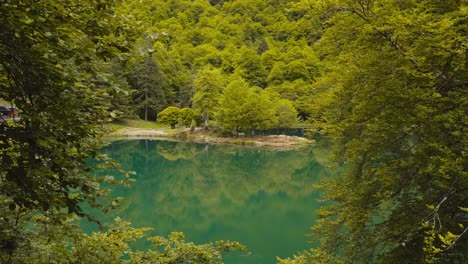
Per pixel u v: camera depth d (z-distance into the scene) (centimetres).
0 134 399
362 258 998
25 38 379
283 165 4059
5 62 397
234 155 4647
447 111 812
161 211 2328
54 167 418
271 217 2239
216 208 2444
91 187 435
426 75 733
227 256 1598
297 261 1002
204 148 5125
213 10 14812
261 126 5694
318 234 1130
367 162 1052
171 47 11069
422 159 830
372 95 859
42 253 594
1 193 412
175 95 8231
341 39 957
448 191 775
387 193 896
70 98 420
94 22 409
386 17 739
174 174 3616
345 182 1121
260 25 13012
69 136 432
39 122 403
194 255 870
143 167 3894
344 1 816
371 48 853
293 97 7044
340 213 1081
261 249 1694
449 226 846
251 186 3159
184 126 6681
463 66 753
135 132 6072
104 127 531
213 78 6131
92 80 483
